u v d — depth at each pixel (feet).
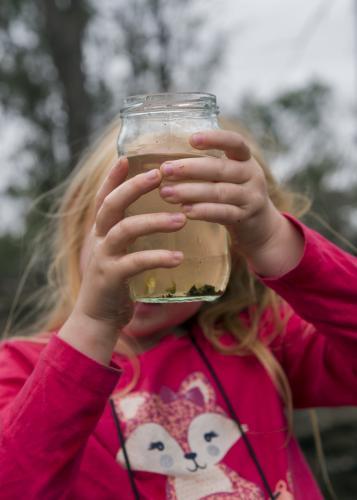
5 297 20.84
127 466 4.33
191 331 5.07
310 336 5.04
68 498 4.17
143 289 3.37
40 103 22.94
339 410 16.93
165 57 22.81
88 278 3.55
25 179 21.39
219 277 3.43
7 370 4.50
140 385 4.66
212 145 3.31
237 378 4.82
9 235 20.94
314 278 3.91
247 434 4.64
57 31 21.76
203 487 4.39
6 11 22.21
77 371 3.62
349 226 17.66
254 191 3.43
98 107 23.00
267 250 3.82
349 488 14.47
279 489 4.54
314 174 17.10
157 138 3.38
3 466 3.57
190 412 4.63
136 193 3.26
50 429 3.59
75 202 5.24
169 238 3.33
